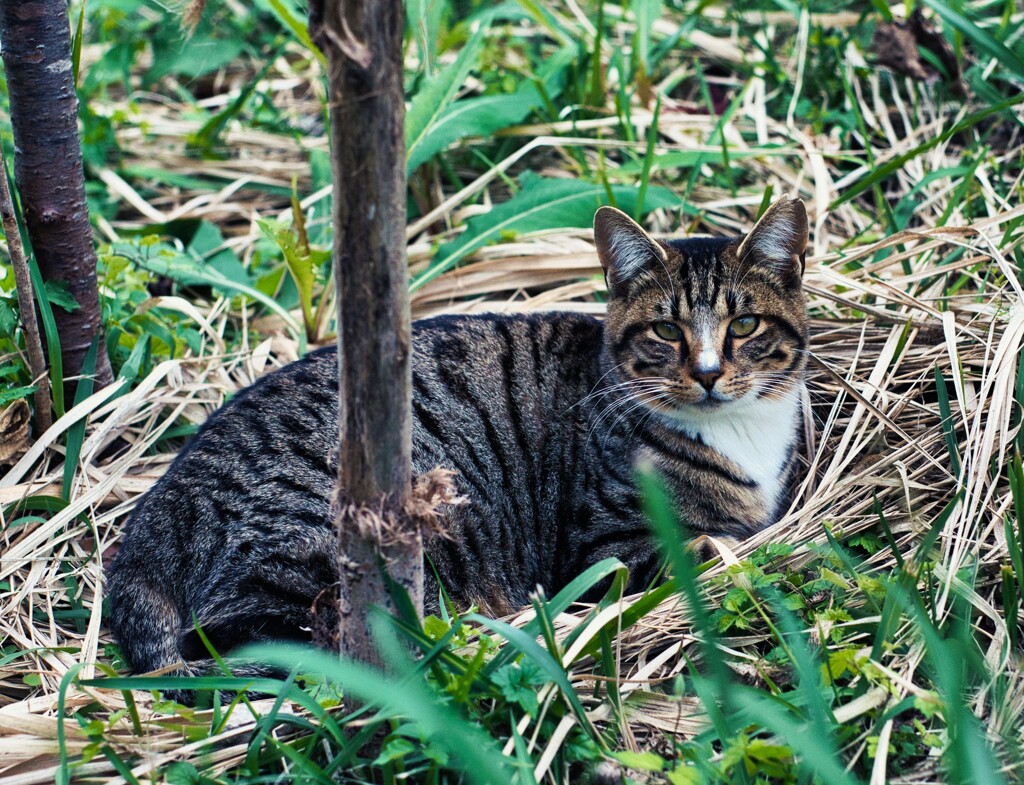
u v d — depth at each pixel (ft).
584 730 8.02
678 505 11.29
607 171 16.17
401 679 7.55
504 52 19.80
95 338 12.30
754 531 11.49
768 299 11.32
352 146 6.49
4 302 11.95
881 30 17.46
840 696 8.47
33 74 11.10
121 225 17.29
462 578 10.93
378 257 6.72
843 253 14.20
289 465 10.40
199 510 10.26
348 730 8.04
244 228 17.26
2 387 11.99
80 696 9.12
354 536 7.52
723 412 11.32
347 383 7.10
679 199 15.28
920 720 8.35
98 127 18.40
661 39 19.69
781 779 7.77
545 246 15.39
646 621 9.51
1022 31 17.11
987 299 12.77
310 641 9.79
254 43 21.88
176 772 7.82
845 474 11.39
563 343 12.09
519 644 7.61
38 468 11.73
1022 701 8.37
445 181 17.83
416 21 15.75
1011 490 9.58
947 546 9.57
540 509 11.57
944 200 15.71
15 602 10.22
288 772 7.98
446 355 11.57
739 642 9.30
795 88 17.83
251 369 13.76
